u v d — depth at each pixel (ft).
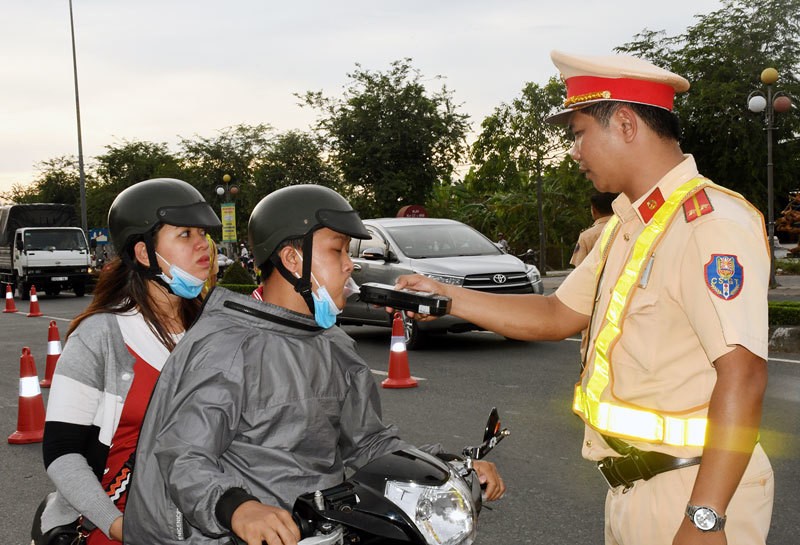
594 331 7.50
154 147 186.91
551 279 99.30
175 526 6.23
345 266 6.65
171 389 6.34
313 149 145.79
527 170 111.14
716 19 91.09
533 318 8.59
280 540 5.45
